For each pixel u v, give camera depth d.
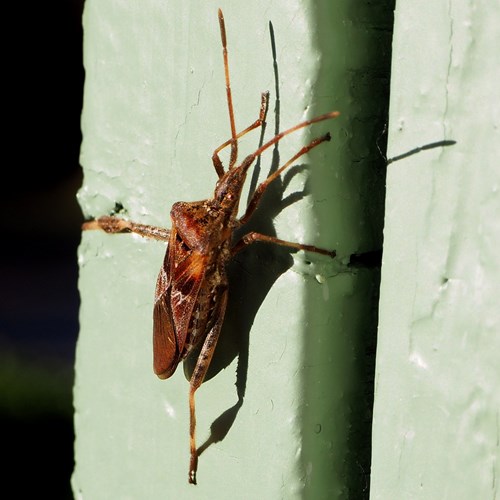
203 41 0.19
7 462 0.46
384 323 0.17
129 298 0.20
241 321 0.18
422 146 0.17
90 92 0.20
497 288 0.17
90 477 0.20
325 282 0.18
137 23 0.19
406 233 0.17
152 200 0.19
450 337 0.17
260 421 0.18
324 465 0.18
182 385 0.19
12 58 0.97
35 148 0.99
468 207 0.17
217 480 0.19
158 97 0.19
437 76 0.17
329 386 0.18
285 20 0.18
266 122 0.18
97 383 0.20
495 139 0.17
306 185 0.18
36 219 0.98
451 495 0.17
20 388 0.53
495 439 0.17
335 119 0.18
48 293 0.81
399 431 0.17
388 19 0.18
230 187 0.18
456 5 0.17
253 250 0.18
